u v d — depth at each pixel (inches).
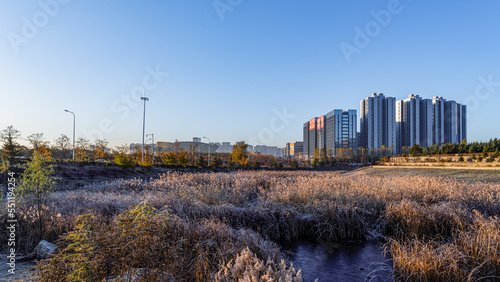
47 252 195.9
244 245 189.9
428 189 418.3
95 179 1093.8
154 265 131.9
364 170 1748.3
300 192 399.9
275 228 294.0
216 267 164.1
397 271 190.1
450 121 4731.8
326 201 332.8
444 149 2063.2
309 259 232.7
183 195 393.1
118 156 1424.7
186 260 159.9
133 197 390.9
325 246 267.4
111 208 315.9
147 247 132.6
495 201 337.1
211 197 395.2
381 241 278.2
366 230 294.5
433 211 289.4
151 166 1632.6
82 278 116.5
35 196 244.8
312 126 6683.1
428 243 228.5
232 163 1937.7
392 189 422.0
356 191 412.8
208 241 181.9
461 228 255.0
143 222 138.3
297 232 295.3
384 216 313.0
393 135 4977.9
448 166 1315.2
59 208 311.7
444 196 382.3
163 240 146.6
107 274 125.5
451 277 171.2
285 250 256.5
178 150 2664.9
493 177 834.2
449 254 184.5
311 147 6756.9
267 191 480.1
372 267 212.7
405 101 4945.9
